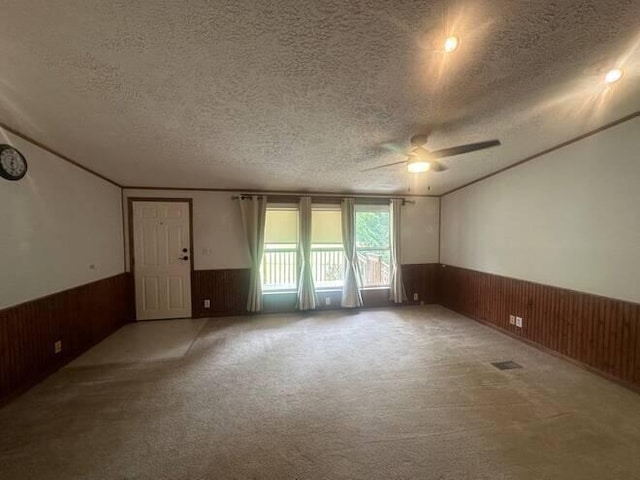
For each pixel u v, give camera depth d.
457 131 2.94
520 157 3.70
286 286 5.18
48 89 2.05
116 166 3.63
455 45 1.79
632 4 1.56
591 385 2.71
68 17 1.49
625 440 1.99
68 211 3.24
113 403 2.43
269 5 1.48
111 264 4.15
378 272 5.64
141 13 1.49
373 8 1.52
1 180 2.40
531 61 1.96
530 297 3.68
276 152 3.37
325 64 1.93
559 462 1.80
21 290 2.60
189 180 4.36
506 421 2.20
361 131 2.89
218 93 2.21
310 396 2.54
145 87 2.09
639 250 2.62
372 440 2.00
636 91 2.30
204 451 1.90
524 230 3.80
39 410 2.33
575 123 2.82
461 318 4.78
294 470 1.75
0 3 1.39
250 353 3.42
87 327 3.55
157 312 4.70
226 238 4.86
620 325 2.73
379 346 3.62
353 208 5.21
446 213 5.43
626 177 2.71
